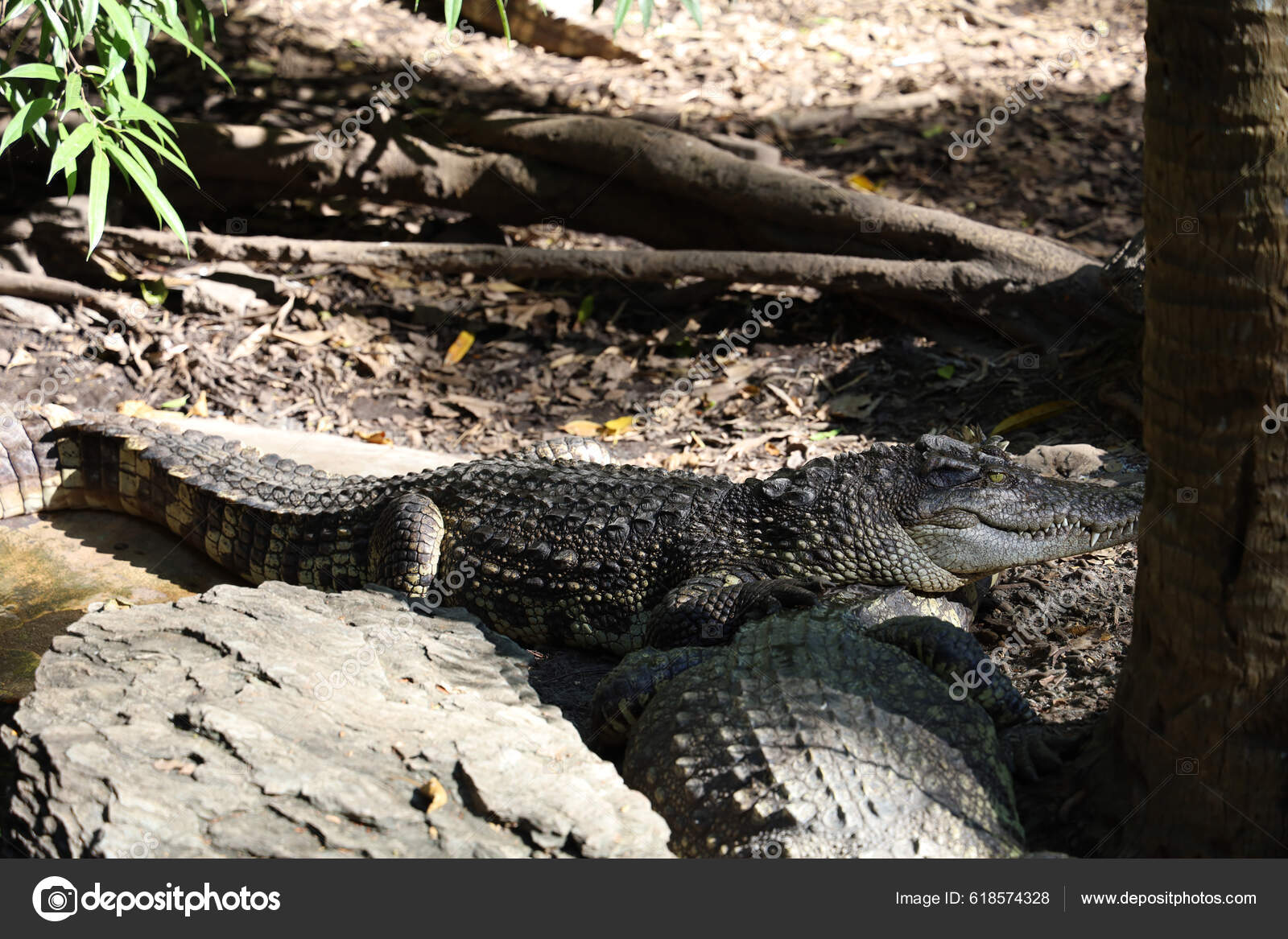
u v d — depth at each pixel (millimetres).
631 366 7258
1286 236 2484
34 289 7258
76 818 2816
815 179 7500
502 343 7559
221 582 5312
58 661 3410
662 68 10898
